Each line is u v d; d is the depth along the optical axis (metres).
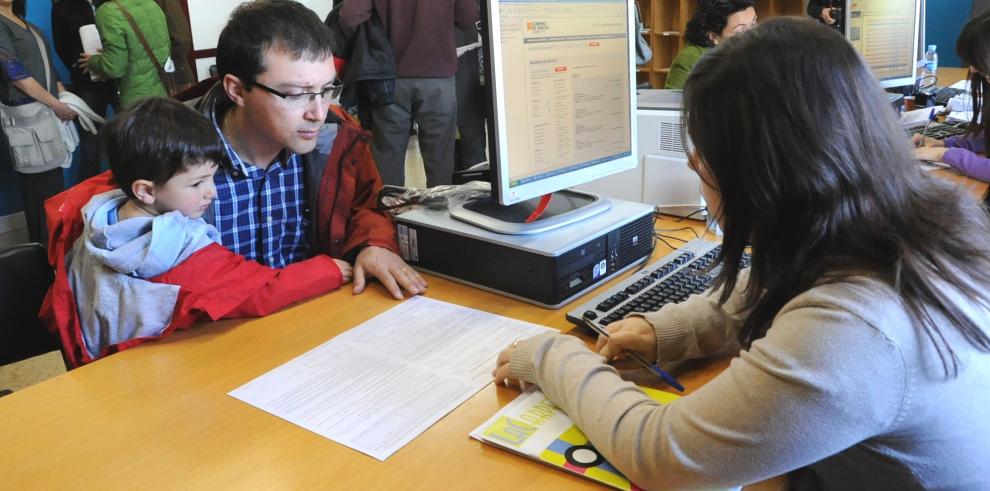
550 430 0.91
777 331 0.70
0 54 3.47
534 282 1.30
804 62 0.68
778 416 0.66
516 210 1.44
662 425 0.76
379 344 1.18
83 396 1.05
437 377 1.07
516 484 0.83
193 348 1.20
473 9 3.42
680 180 1.74
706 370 1.07
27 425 0.98
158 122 1.25
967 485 0.73
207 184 1.33
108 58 3.91
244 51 1.33
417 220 1.46
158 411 1.01
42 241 3.79
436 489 0.82
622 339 1.06
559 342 1.00
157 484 0.85
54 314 1.30
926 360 0.66
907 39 2.71
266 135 1.47
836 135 0.67
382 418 0.97
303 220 1.68
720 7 2.63
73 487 0.85
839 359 0.64
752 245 0.76
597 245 1.35
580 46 1.36
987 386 0.71
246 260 1.50
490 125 1.25
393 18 3.20
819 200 0.69
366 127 3.43
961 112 2.83
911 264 0.67
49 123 3.66
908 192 0.72
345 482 0.84
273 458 0.89
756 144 0.69
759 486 0.85
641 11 5.89
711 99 0.73
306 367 1.11
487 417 0.96
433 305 1.33
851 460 0.78
